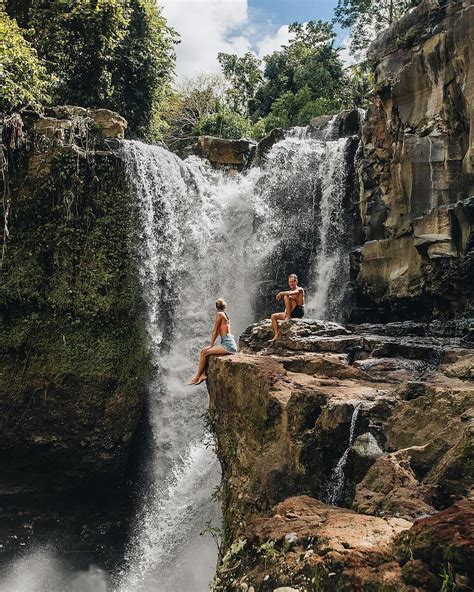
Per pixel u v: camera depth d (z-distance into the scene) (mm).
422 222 14828
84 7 24594
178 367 19969
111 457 18656
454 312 14688
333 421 7496
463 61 14195
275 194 21516
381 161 17844
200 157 24328
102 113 20906
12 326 18406
